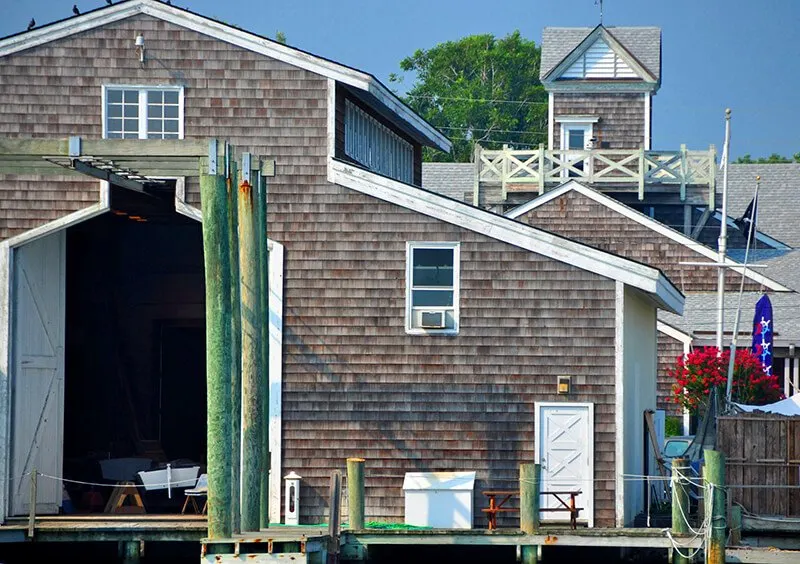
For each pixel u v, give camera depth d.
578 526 69.75
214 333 57.94
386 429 71.00
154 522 66.88
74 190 72.44
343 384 71.38
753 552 62.62
